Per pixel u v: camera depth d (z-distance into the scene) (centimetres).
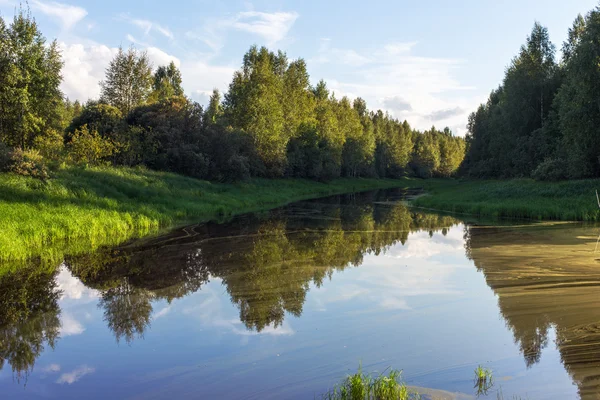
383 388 459
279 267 1130
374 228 1931
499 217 2288
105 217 1727
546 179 3023
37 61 3022
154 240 1545
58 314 784
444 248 1395
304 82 5897
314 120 5947
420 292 879
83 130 2697
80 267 1136
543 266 1051
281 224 2061
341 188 5872
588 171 2811
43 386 527
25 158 1950
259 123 4628
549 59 4175
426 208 2984
